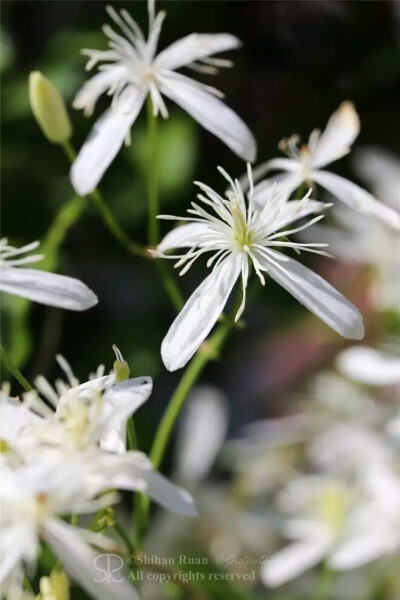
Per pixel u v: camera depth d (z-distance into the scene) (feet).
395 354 0.81
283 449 0.88
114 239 1.00
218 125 0.69
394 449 0.81
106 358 0.99
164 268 0.71
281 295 1.00
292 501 0.82
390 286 0.87
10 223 0.98
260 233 0.64
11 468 0.59
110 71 0.71
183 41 0.71
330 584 0.78
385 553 0.78
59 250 0.97
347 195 0.68
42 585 0.59
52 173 0.98
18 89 0.97
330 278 0.95
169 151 0.96
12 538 0.58
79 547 0.58
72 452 0.59
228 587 0.74
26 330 0.88
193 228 0.65
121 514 0.86
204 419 0.90
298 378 0.98
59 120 0.70
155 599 0.78
